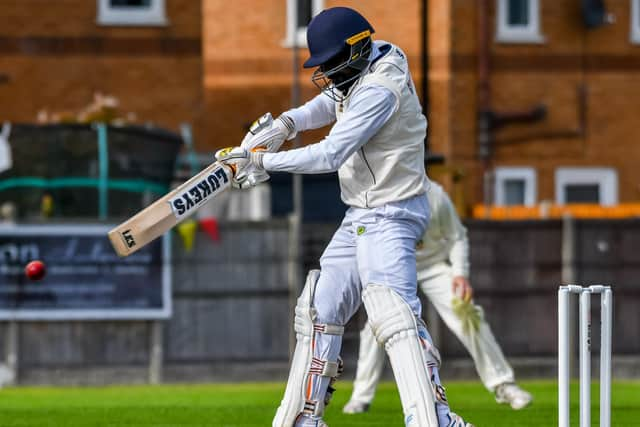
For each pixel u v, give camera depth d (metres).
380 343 23.56
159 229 23.55
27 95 79.44
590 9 87.19
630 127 88.69
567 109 87.75
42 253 50.50
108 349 50.97
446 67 85.25
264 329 52.03
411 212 23.94
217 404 39.78
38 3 79.44
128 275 51.03
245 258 51.91
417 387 22.94
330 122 25.64
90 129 55.56
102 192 55.59
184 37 80.75
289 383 24.56
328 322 24.44
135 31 80.38
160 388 48.97
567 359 21.92
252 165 23.83
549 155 87.44
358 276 24.38
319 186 62.59
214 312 51.72
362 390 35.50
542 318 53.91
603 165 88.44
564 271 53.94
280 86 86.62
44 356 50.59
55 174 55.28
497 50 86.62
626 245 54.16
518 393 35.47
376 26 85.69
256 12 86.50
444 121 85.38
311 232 52.19
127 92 80.31
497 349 35.56
